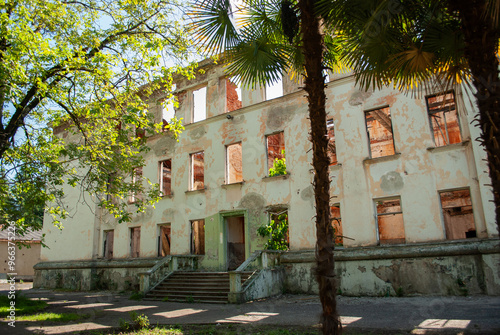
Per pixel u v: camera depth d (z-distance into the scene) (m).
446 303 10.10
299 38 7.99
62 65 10.20
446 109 14.48
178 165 19.77
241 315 9.86
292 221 15.54
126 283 19.77
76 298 16.52
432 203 12.66
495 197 4.82
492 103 4.88
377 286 12.95
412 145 13.36
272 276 14.34
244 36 8.44
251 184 16.98
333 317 5.31
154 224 19.97
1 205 11.40
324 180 5.71
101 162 12.72
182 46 12.99
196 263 17.98
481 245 11.19
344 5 6.43
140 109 12.20
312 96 6.05
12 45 9.05
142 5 12.45
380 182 13.79
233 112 18.08
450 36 6.94
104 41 12.31
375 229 13.57
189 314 10.44
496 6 4.72
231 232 18.66
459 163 12.40
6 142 11.18
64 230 24.12
